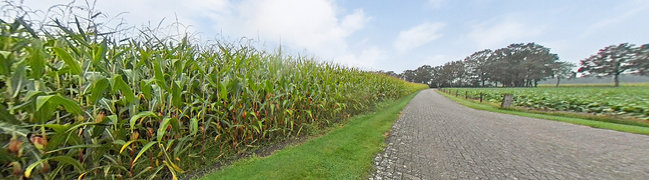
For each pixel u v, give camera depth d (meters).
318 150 2.96
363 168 2.48
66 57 1.42
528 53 54.88
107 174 1.82
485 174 2.46
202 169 2.40
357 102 6.30
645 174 2.48
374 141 3.52
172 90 2.01
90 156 1.73
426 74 73.94
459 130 4.76
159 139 1.83
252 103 3.08
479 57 66.12
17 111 1.38
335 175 2.26
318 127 4.41
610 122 6.39
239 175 2.19
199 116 2.52
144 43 2.29
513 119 6.55
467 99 16.89
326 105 4.76
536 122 6.02
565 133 4.61
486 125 5.46
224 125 2.92
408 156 2.99
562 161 2.90
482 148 3.43
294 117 3.96
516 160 2.93
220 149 2.68
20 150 1.36
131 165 1.88
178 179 2.17
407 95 17.36
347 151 2.98
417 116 6.64
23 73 1.40
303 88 4.05
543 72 50.53
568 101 9.45
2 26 1.48
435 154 3.10
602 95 12.73
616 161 2.91
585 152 3.30
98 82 1.49
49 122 1.57
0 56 1.30
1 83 1.49
